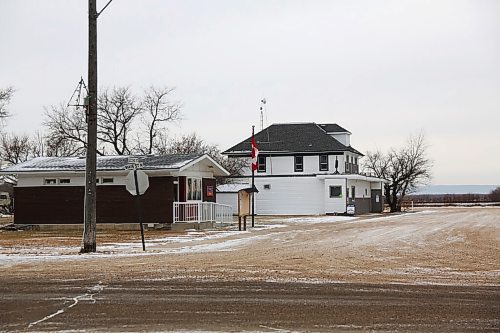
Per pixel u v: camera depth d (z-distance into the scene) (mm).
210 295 12266
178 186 37125
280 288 13078
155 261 18328
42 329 9555
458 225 37656
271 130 66438
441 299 11766
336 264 17484
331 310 10805
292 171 63406
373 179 64875
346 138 67875
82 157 40719
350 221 45188
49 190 37000
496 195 103688
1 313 10680
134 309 10969
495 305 11180
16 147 70188
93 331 9430
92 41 21922
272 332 9305
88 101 21906
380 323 9820
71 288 13117
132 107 86188
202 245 24594
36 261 18531
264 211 62875
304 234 30812
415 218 48562
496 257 19531
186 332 9328
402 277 14797
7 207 66188
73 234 32156
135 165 25562
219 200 61031
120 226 36062
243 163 64438
